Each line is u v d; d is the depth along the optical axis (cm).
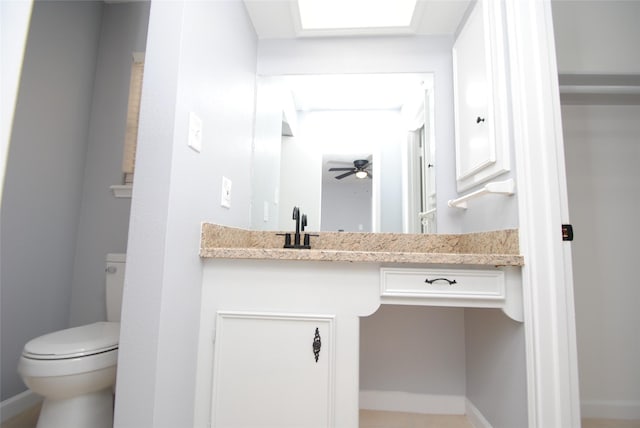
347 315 103
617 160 163
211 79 108
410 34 168
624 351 154
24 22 42
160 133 83
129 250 81
